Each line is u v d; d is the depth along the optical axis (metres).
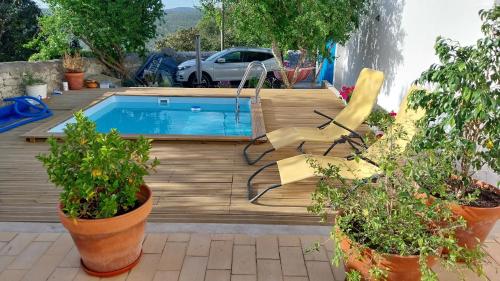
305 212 3.33
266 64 11.63
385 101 7.93
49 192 3.68
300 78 10.50
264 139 5.22
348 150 5.02
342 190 2.31
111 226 2.25
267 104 7.49
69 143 2.37
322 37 8.66
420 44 6.26
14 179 3.96
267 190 3.49
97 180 2.28
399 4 7.18
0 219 3.15
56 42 9.73
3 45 13.87
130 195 2.40
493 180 3.72
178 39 18.97
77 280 2.41
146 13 10.84
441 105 2.40
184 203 3.49
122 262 2.45
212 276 2.46
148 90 8.89
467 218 2.39
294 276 2.47
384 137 2.53
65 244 2.78
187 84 11.53
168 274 2.47
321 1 8.27
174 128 7.17
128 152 2.44
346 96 7.54
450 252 2.01
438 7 5.62
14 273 2.46
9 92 7.55
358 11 8.84
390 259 1.97
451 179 2.73
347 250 2.12
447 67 2.36
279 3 9.02
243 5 8.99
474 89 2.23
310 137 4.32
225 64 11.50
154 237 2.87
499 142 2.39
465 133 2.61
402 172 2.13
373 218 2.00
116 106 8.48
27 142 5.23
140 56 11.59
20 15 14.04
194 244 2.79
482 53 2.32
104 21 9.88
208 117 7.86
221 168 4.36
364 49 9.48
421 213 2.13
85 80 9.30
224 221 3.17
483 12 2.52
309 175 3.25
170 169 4.29
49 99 7.90
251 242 2.83
